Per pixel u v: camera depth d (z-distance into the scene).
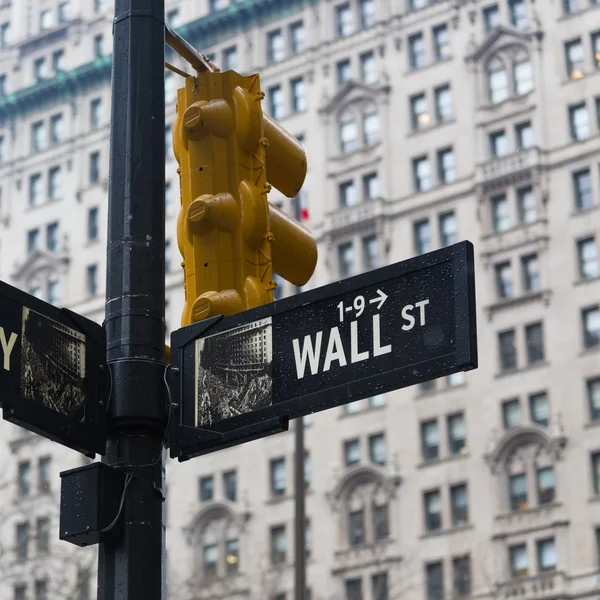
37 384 7.84
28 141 114.81
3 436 103.81
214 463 96.00
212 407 8.13
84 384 8.08
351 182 99.12
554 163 91.81
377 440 91.12
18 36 118.69
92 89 113.25
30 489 101.19
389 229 96.44
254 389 8.06
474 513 86.62
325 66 102.75
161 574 7.89
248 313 8.24
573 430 85.50
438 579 86.81
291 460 93.69
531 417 86.94
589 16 94.12
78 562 79.38
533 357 88.38
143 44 8.90
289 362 8.03
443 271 7.75
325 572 90.00
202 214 8.70
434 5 99.69
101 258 108.56
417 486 88.94
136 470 8.01
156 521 7.97
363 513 90.19
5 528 98.69
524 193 92.56
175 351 8.34
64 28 115.94
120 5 9.03
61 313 8.11
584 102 92.69
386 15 101.31
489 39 96.56
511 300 89.62
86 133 112.44
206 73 9.18
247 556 92.88
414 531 88.12
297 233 9.12
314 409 7.88
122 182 8.59
